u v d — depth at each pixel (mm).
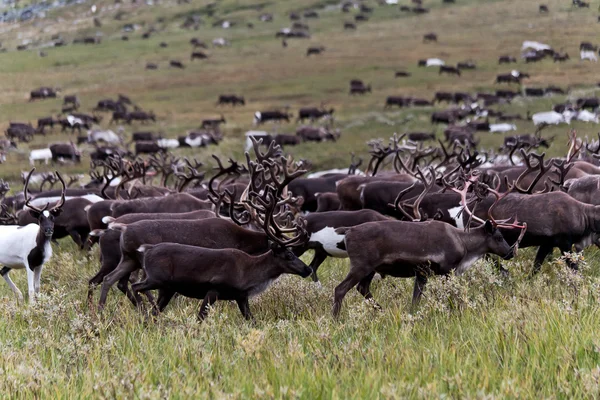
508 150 135250
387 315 31828
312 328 31266
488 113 189375
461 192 38750
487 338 27312
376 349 26516
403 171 74812
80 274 45719
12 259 42531
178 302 38375
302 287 37500
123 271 37312
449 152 144125
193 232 37969
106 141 188875
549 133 158875
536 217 40750
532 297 32719
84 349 27531
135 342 29328
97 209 52500
